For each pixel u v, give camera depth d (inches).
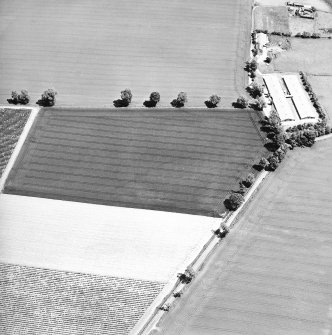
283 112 5206.7
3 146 4881.9
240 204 4409.5
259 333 3636.8
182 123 5103.3
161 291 3853.3
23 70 5708.7
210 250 4109.3
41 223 4264.3
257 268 4003.4
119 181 4579.2
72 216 4315.9
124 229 4232.3
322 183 4613.7
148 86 5506.9
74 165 4702.3
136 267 3988.7
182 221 4298.7
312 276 3956.7
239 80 5600.4
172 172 4660.4
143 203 4419.3
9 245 4109.3
